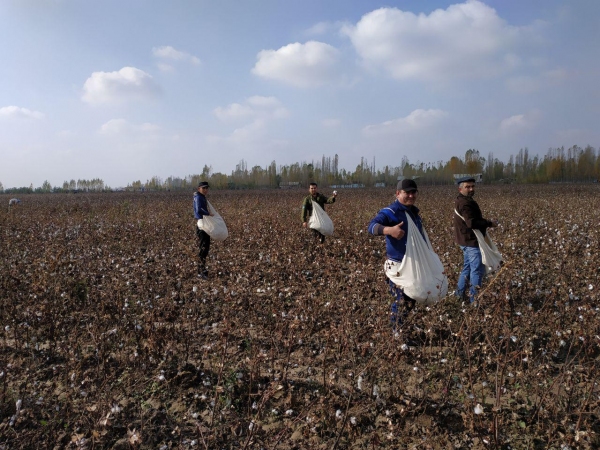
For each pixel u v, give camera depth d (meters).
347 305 4.40
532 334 3.97
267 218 11.89
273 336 4.15
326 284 5.65
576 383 3.15
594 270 5.57
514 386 3.21
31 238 8.83
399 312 3.81
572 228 8.52
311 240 8.77
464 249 4.76
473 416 2.76
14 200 18.64
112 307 4.50
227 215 14.12
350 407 3.05
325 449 2.68
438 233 8.95
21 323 4.25
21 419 2.95
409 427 2.85
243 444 2.71
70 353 3.74
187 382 3.37
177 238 9.34
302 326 4.14
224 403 3.12
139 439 2.51
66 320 4.43
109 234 9.98
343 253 7.86
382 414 2.98
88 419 2.94
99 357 3.61
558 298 4.82
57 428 2.89
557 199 18.67
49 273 5.18
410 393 3.20
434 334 3.78
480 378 3.33
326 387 3.27
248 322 4.51
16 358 3.81
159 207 18.41
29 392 3.29
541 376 3.21
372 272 5.55
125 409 3.09
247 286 5.26
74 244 8.40
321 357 3.83
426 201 18.91
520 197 21.50
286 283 5.86
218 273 6.28
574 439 2.56
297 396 3.20
